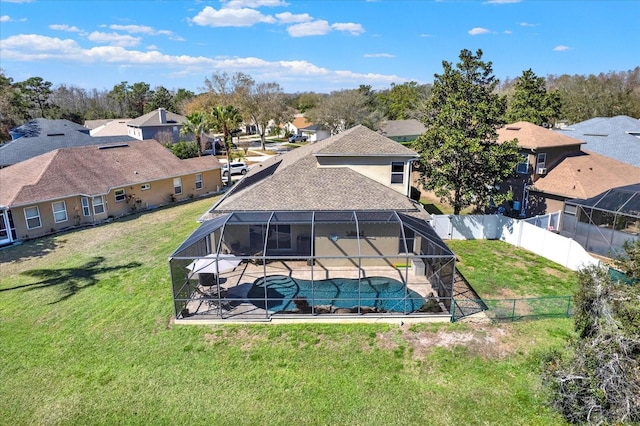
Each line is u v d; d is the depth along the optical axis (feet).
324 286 67.87
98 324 57.57
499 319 56.85
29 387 45.16
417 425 39.45
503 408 41.09
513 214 107.65
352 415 40.78
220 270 64.23
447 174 87.35
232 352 50.83
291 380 45.80
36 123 178.60
